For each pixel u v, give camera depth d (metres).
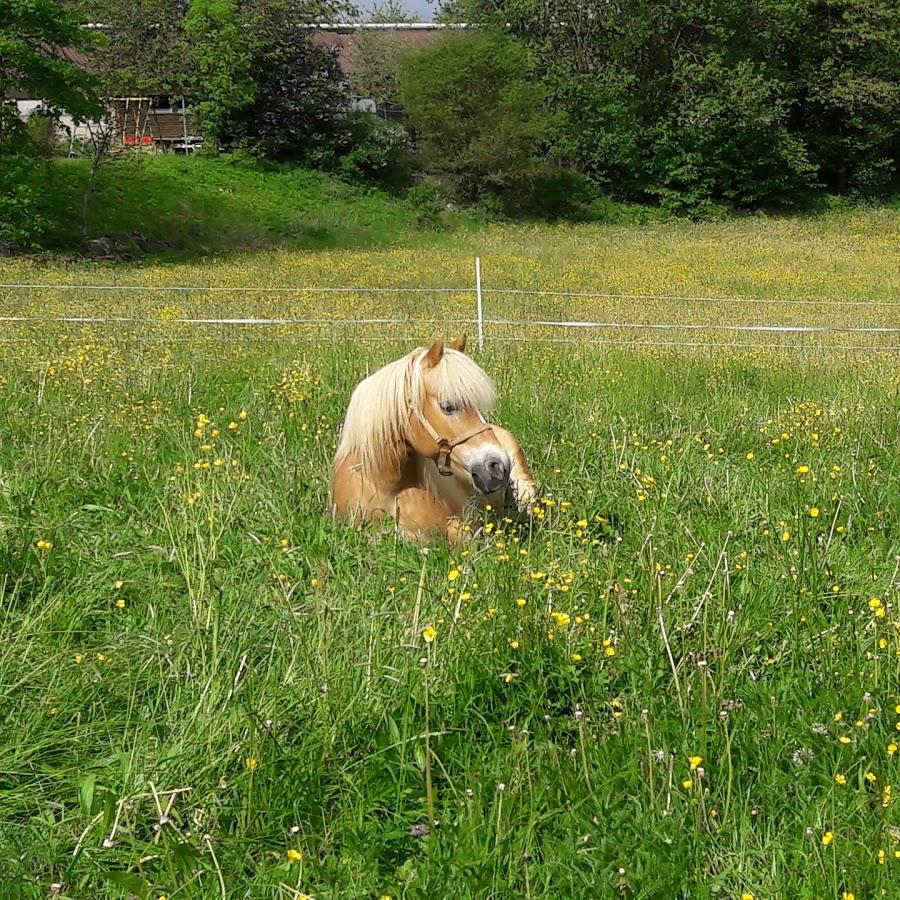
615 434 8.03
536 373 10.77
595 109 48.56
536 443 7.73
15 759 3.54
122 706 3.94
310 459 6.91
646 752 3.65
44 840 3.23
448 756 3.68
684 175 46.94
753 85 46.38
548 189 46.50
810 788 3.53
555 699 4.11
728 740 3.52
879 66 49.19
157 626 4.50
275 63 43.12
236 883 3.12
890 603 4.64
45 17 27.86
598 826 3.28
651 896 2.98
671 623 4.53
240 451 7.15
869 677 4.16
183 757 3.54
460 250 33.06
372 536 5.64
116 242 30.88
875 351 13.59
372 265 27.27
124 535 5.50
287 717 3.78
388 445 5.79
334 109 44.97
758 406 9.65
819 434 8.25
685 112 47.03
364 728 3.78
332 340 12.95
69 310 15.11
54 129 37.97
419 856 3.26
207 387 9.65
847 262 30.41
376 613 4.52
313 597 4.69
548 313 17.17
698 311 18.59
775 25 48.22
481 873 3.05
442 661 4.08
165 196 35.75
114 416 7.98
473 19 52.56
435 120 43.44
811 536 5.66
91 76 29.25
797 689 4.11
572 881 3.05
